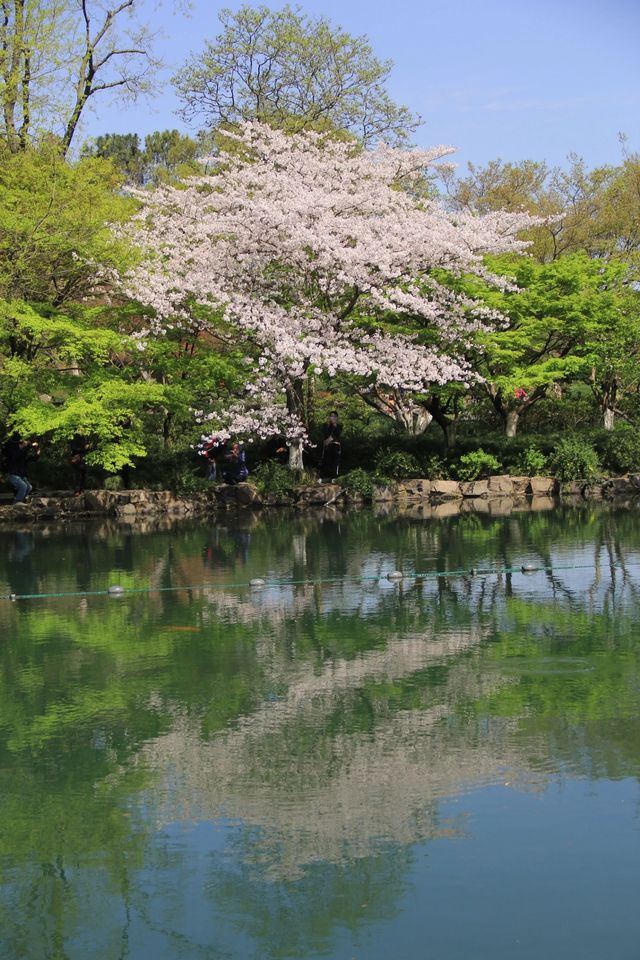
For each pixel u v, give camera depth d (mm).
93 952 4848
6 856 5742
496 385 28094
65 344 23484
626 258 34312
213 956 4793
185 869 5559
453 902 5102
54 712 8133
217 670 9250
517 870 5367
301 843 5770
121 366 26438
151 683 8875
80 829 6047
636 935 4789
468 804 6156
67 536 19969
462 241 24531
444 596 12445
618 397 32500
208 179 25375
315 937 4879
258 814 6145
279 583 13656
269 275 24641
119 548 17812
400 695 8320
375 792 6383
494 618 11109
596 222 37875
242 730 7598
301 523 21766
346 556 16094
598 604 11695
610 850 5539
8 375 22656
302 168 25594
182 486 25516
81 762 7051
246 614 11625
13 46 22312
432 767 6742
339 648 9930
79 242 22562
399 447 28656
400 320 26641
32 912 5215
